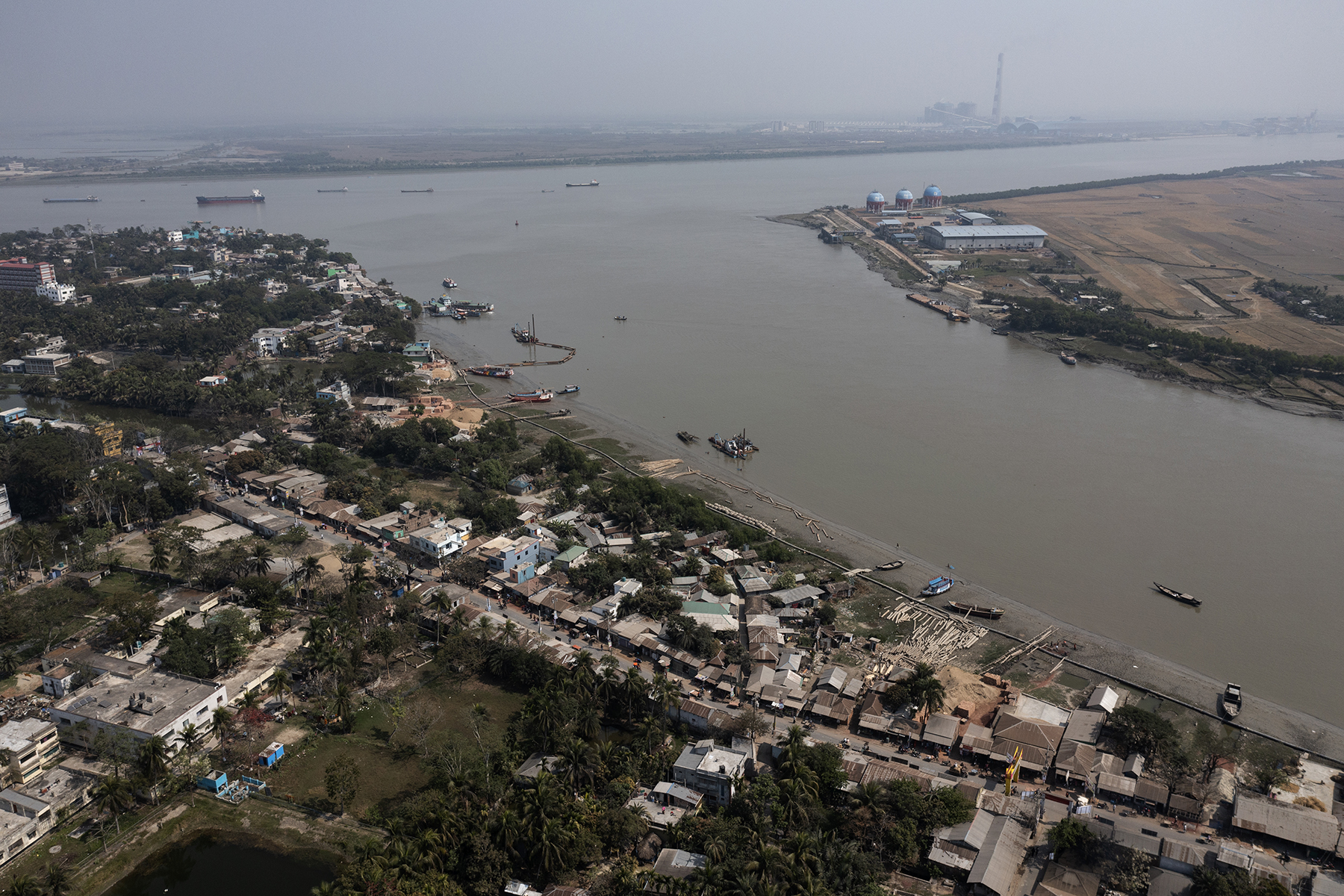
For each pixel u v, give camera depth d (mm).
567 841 116250
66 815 127500
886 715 147125
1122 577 198750
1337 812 126625
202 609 178375
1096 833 118125
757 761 137250
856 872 112750
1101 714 146625
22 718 145125
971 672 160375
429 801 127500
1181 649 172250
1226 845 117312
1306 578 198375
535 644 165250
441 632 173750
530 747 136875
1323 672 165125
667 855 116750
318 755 142250
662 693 145000
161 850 124062
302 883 118312
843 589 189375
